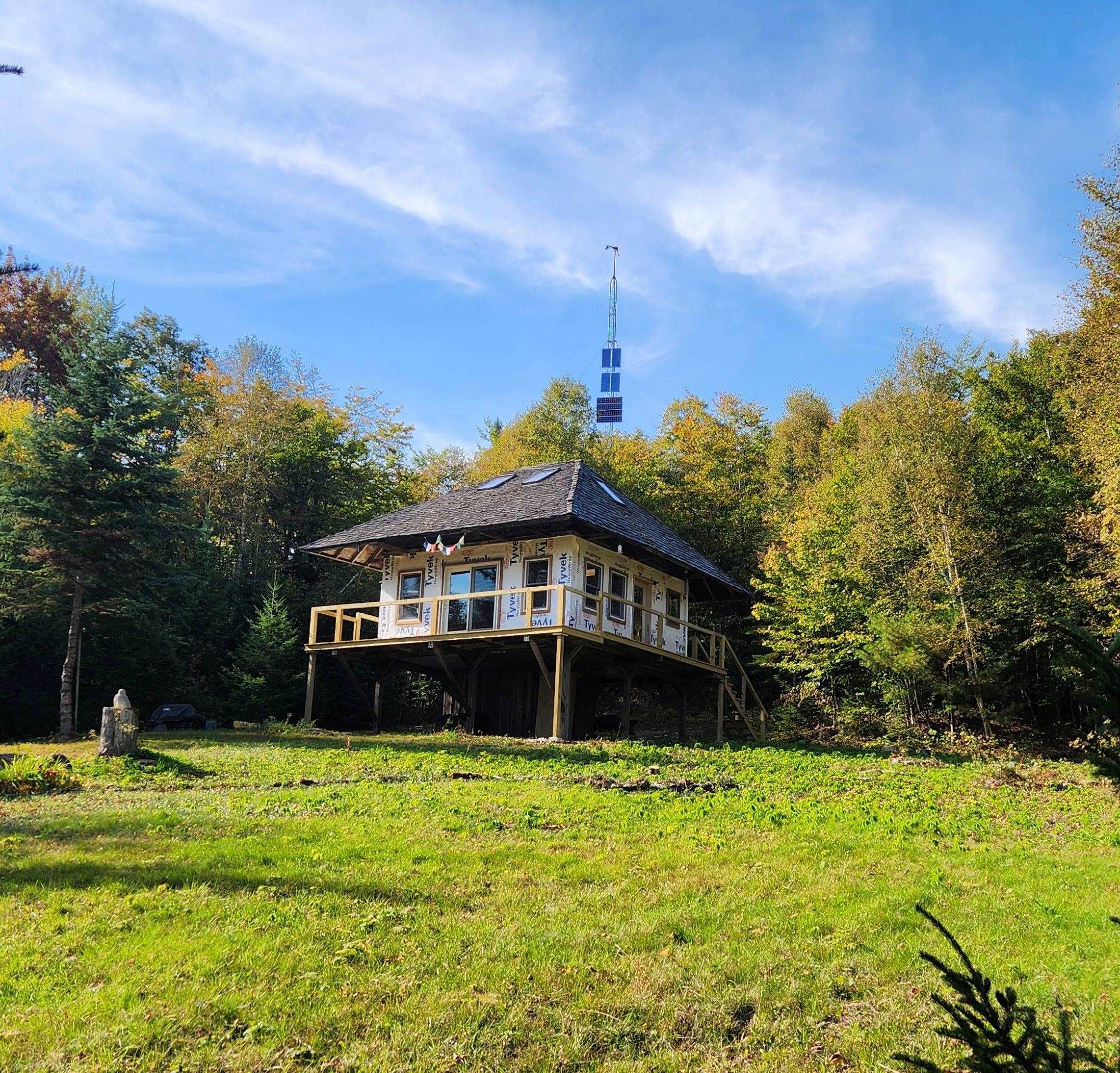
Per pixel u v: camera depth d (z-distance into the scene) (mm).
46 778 15242
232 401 42094
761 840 11648
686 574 31156
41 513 27078
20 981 6719
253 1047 5879
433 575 28578
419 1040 6047
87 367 28562
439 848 10742
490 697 30281
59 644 30578
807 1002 6781
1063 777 18125
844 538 32062
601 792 15000
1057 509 25859
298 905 8477
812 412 55000
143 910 8258
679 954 7578
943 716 28719
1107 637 22359
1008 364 31078
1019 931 8312
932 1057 5855
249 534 40250
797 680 35312
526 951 7555
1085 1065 3979
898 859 10883
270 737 24891
